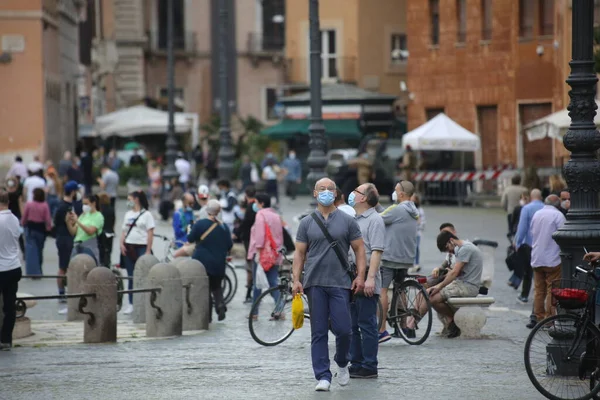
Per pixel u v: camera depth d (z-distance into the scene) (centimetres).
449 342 4122
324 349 3156
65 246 5634
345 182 9144
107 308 4266
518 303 5272
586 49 3244
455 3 12612
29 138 12056
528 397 3042
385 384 3244
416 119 13162
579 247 3231
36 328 4853
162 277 4444
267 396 3069
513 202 6862
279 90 17712
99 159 14500
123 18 19400
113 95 19388
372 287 3294
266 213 4947
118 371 3525
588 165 3244
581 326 2942
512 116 11975
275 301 4194
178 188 10406
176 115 15262
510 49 11975
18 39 12025
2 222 3972
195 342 4256
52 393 3152
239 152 16100
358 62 16675
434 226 9244
